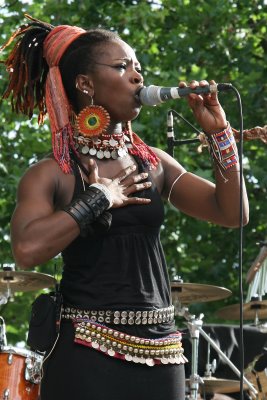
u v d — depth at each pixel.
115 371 3.92
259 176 14.32
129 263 4.05
